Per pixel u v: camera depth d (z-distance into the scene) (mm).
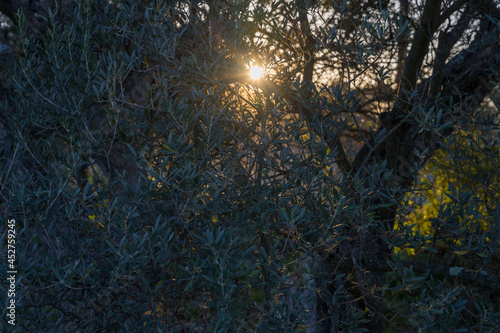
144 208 1813
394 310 1910
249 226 1849
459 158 2521
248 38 2184
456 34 2723
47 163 1970
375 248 2723
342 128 2104
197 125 2115
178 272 1882
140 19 2285
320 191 1881
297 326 1646
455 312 1643
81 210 1723
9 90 2885
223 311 1445
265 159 1993
